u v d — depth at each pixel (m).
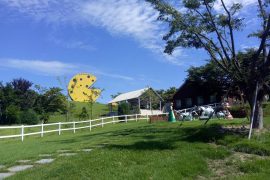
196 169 13.05
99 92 69.31
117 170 12.63
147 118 49.38
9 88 74.44
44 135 36.38
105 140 22.17
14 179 12.97
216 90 61.38
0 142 29.67
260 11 21.02
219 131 19.23
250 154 15.33
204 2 20.50
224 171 13.38
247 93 20.11
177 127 25.28
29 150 20.59
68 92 70.56
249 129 19.05
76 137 28.25
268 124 22.34
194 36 21.16
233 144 16.20
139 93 73.56
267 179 12.04
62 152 18.69
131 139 20.48
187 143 17.06
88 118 65.94
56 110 73.38
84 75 71.06
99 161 13.85
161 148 16.08
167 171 12.52
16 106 70.81
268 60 19.28
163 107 75.00
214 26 20.61
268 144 15.98
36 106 73.56
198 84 65.06
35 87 74.38
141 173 12.25
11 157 18.12
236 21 20.72
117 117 53.72
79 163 13.84
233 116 36.50
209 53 21.09
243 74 20.08
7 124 67.06
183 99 70.81
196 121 30.91
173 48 21.73
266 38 19.97
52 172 13.05
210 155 14.97
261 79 19.47
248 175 12.59
